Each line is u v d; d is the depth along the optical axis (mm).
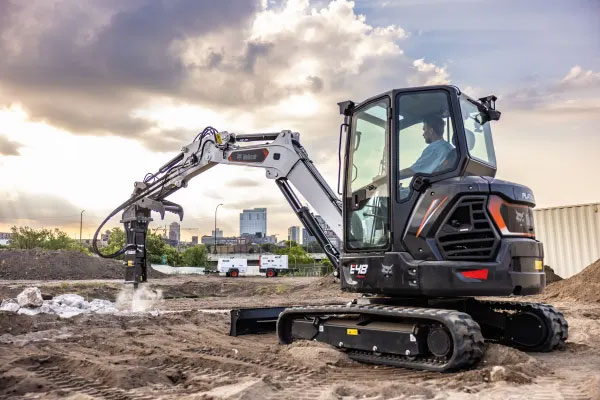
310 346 5926
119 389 4355
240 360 5617
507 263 5207
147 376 4703
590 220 17484
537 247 5629
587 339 7285
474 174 5824
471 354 4781
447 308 6141
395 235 5629
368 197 6102
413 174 5688
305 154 8609
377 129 6133
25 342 7066
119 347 6609
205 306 15617
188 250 66438
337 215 8055
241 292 27438
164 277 40625
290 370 5129
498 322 6410
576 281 15391
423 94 5871
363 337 5574
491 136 6621
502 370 4336
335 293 20609
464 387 4086
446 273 5219
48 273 34562
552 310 6297
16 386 4402
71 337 7543
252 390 3920
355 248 6176
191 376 4832
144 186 10617
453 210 5355
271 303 16781
